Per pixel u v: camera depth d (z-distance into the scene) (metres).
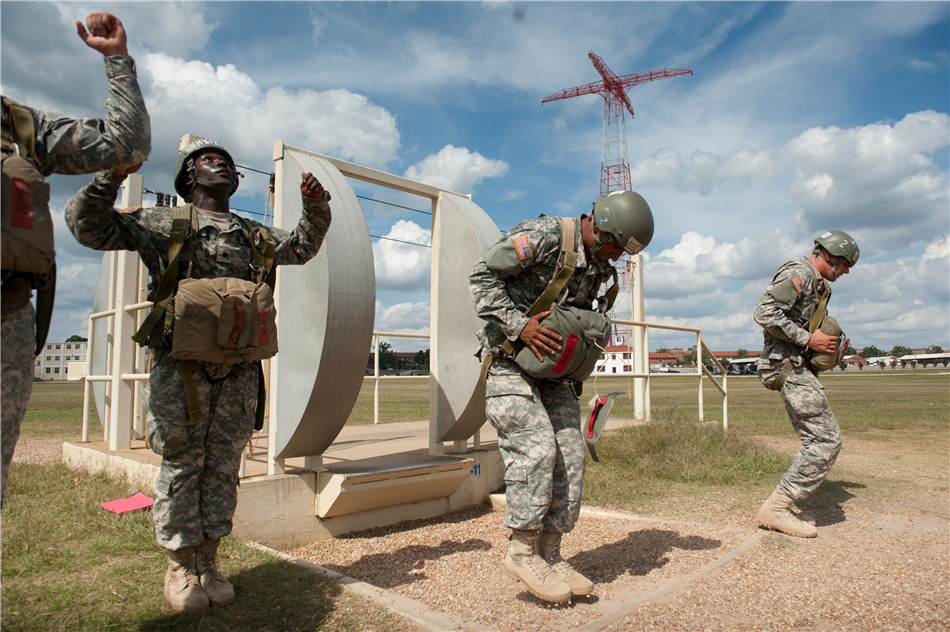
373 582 3.23
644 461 6.29
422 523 4.62
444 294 5.10
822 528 4.43
